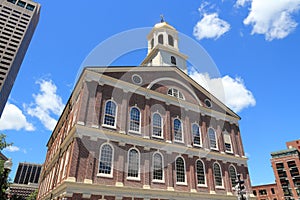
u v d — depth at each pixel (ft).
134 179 57.00
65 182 48.01
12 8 283.79
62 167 59.00
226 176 76.54
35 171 428.15
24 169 423.64
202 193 66.39
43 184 93.91
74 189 48.21
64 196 47.01
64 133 70.85
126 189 54.34
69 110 72.69
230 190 74.08
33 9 301.22
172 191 61.16
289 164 225.15
